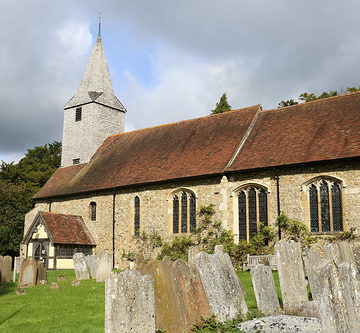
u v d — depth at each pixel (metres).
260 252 20.67
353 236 18.58
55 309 11.09
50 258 26.22
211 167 23.25
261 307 8.89
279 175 21.06
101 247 27.44
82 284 16.11
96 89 35.22
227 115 27.53
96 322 9.27
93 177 29.83
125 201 26.77
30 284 16.52
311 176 20.17
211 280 8.62
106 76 36.31
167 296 7.73
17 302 12.48
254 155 22.64
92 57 36.47
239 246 21.08
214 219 22.52
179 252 23.05
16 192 38.25
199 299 8.30
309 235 19.72
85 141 33.72
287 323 7.49
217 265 8.86
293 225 20.14
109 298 6.54
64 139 35.31
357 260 9.67
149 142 29.81
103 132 34.59
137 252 25.39
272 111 26.16
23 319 10.02
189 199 23.95
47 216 27.28
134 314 6.72
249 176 21.95
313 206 20.20
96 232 27.98
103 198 27.98
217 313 8.34
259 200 21.69
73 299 12.48
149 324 6.89
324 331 6.42
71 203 30.09
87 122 34.09
